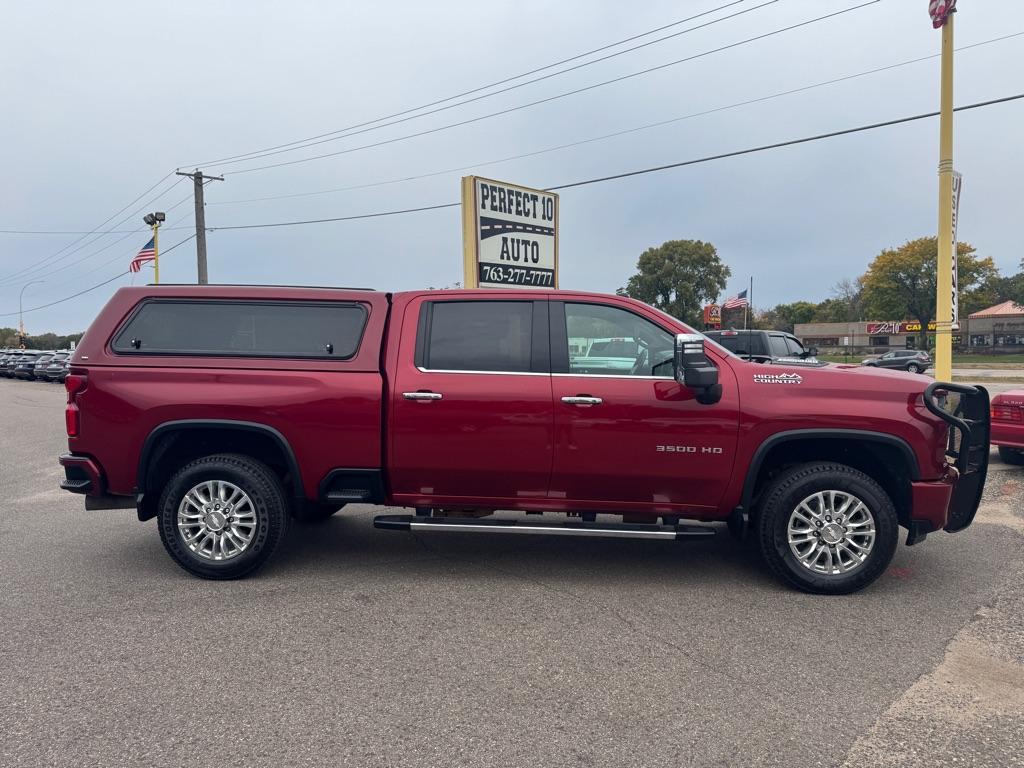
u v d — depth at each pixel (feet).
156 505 17.26
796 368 15.94
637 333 16.15
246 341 16.66
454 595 15.49
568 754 9.45
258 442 17.03
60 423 56.65
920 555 18.48
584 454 15.74
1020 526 21.31
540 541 20.01
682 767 9.16
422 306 16.74
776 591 15.78
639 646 12.85
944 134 36.76
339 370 16.29
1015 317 226.79
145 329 16.74
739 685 11.37
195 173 98.27
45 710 10.55
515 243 46.80
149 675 11.69
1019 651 12.64
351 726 10.12
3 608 14.74
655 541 20.07
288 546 19.39
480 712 10.52
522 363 16.12
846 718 10.37
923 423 15.25
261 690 11.18
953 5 35.86
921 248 197.26
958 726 10.16
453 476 16.26
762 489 16.42
